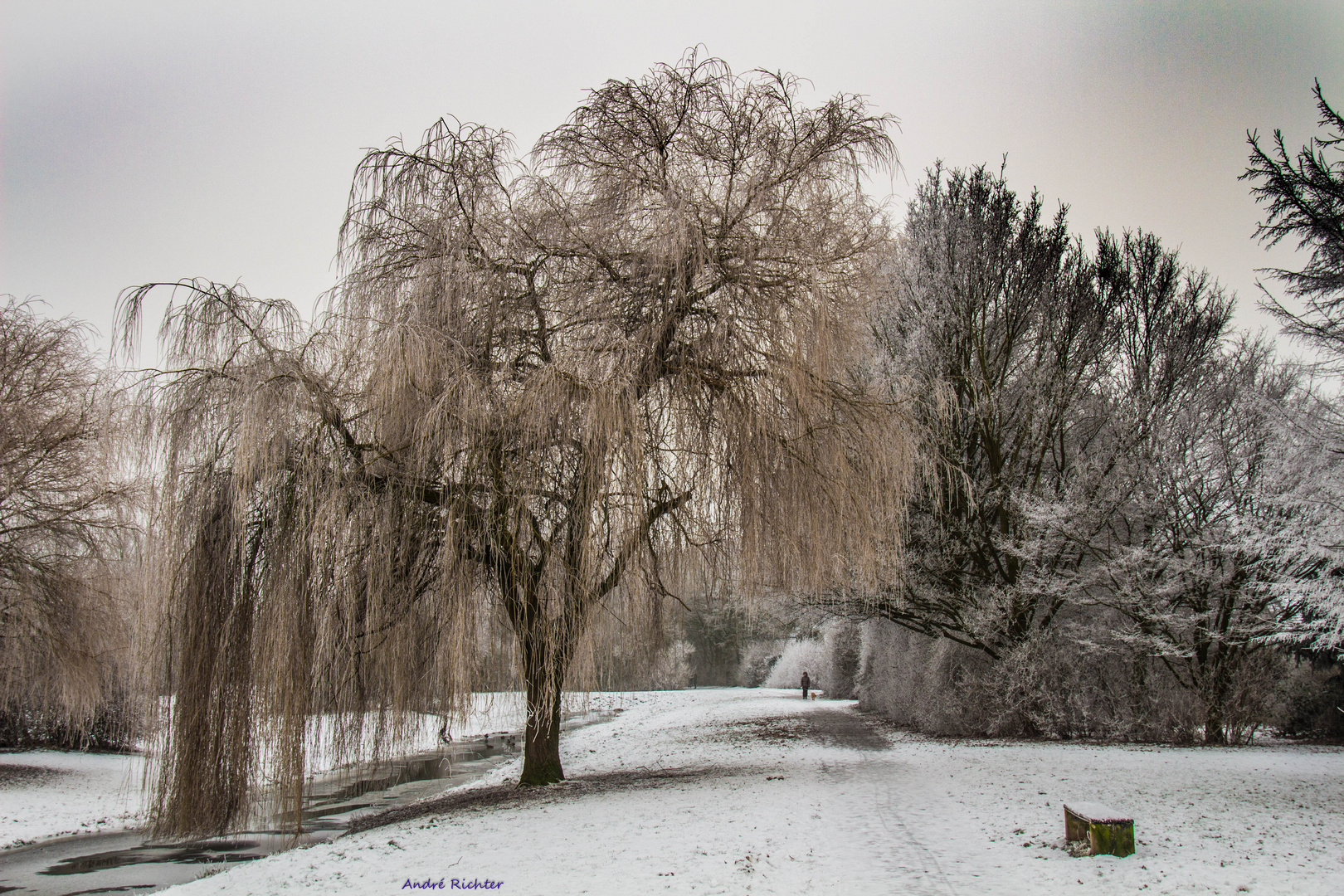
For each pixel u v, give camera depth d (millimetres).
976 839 7945
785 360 11039
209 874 9227
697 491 11086
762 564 11508
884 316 18203
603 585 10914
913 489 13938
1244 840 7652
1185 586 17672
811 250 11383
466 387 10062
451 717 10500
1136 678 18375
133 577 18578
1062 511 17422
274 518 10023
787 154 11547
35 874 9641
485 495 10547
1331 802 9711
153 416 10055
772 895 6152
